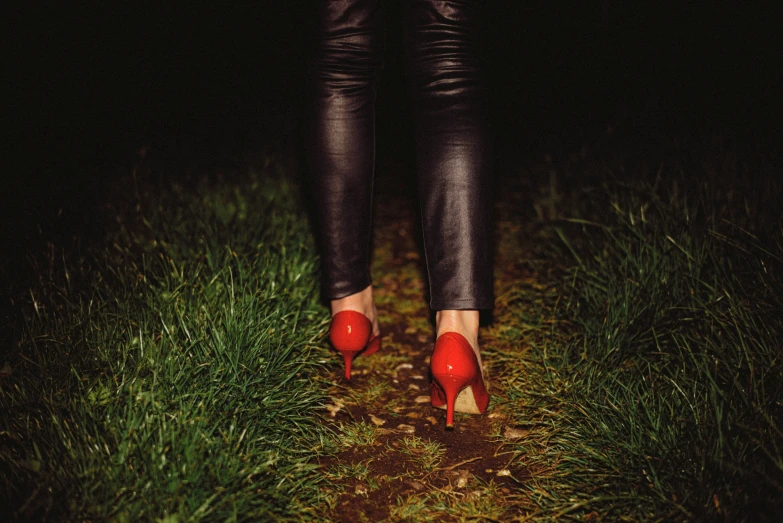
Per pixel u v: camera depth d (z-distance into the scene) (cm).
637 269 235
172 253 255
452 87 172
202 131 402
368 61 188
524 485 177
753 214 234
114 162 343
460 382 183
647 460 159
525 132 391
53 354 189
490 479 180
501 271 315
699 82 329
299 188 338
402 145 459
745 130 287
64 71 411
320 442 192
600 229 281
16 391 177
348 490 175
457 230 176
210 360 186
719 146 281
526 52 393
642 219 245
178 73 454
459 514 167
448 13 169
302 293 249
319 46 186
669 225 247
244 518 148
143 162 348
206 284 231
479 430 204
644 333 214
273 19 508
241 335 196
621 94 367
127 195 310
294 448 185
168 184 341
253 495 154
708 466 152
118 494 143
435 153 175
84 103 390
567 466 178
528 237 335
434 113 174
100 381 176
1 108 358
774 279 198
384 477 181
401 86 444
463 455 191
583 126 366
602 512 156
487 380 230
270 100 452
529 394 211
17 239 255
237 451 168
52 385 176
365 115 193
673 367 202
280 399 191
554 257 292
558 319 252
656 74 353
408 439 198
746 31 330
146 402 162
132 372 180
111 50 443
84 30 448
